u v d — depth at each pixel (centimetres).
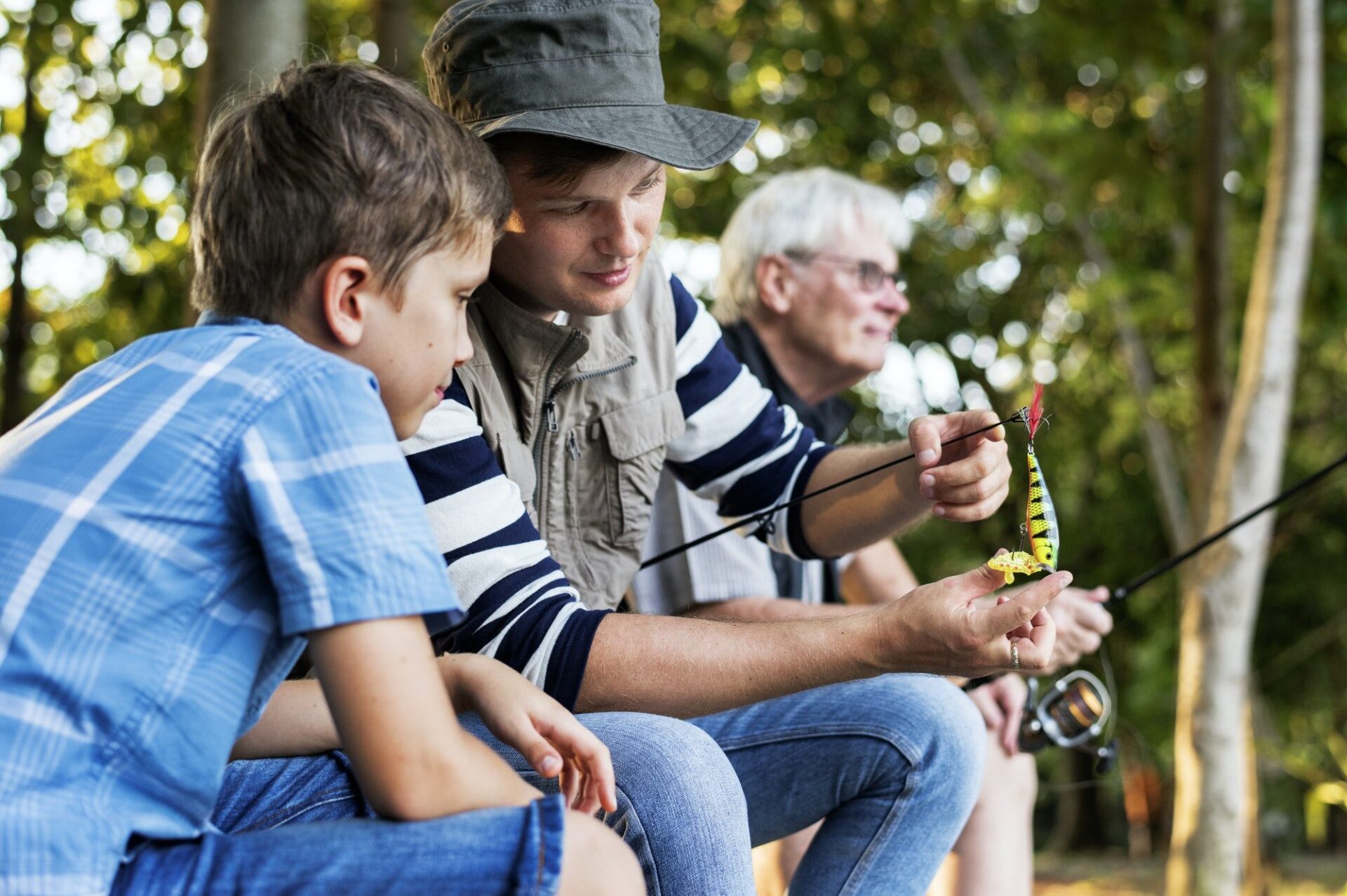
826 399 361
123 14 611
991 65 902
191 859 144
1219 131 630
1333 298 693
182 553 143
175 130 641
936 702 234
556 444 226
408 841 143
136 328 657
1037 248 1035
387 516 144
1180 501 896
